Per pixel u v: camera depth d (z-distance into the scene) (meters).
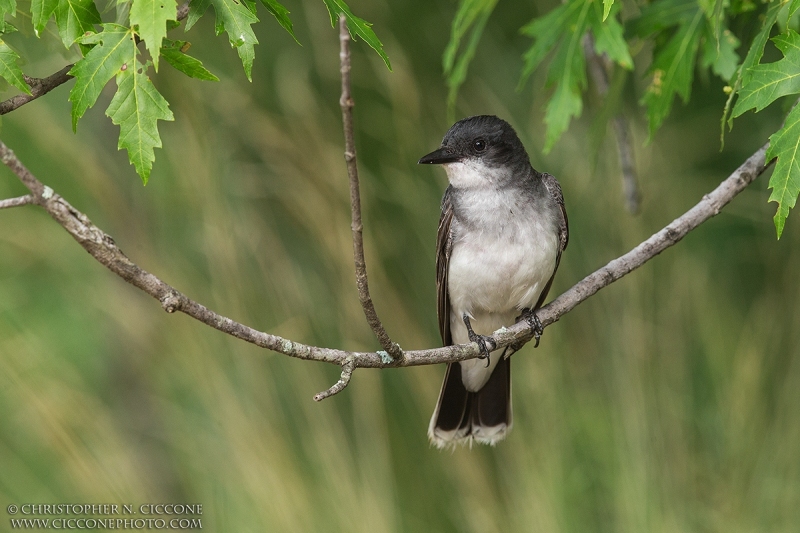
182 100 10.97
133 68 4.65
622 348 10.80
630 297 10.91
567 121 7.21
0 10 4.82
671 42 7.04
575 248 11.16
